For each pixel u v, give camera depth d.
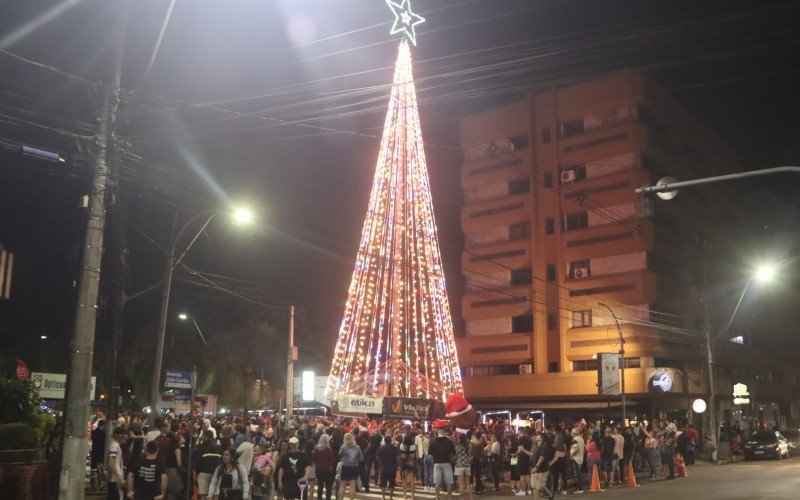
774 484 22.72
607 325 49.53
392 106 35.59
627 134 51.00
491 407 52.19
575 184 53.03
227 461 13.24
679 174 54.19
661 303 50.06
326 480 16.97
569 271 53.12
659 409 47.44
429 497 21.41
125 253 20.41
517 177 56.38
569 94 54.53
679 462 28.28
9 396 17.88
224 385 41.25
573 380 50.09
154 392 21.80
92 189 13.89
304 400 39.94
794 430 47.03
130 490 12.82
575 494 21.53
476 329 57.44
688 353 51.22
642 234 49.53
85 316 13.47
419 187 38.34
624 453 25.47
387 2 33.09
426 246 38.62
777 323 68.00
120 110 14.44
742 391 44.91
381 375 38.06
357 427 22.36
